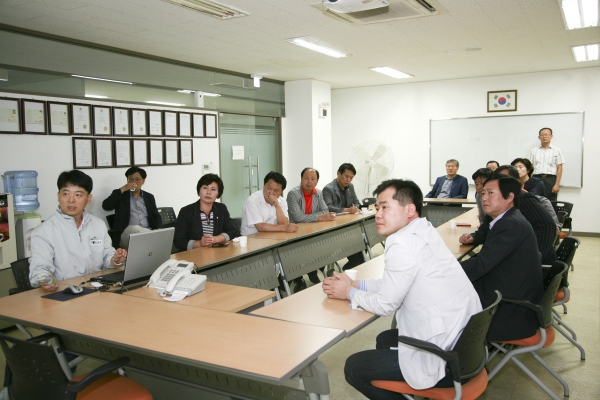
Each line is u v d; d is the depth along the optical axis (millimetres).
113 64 5316
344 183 5695
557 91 7543
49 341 2256
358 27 4676
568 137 7551
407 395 1854
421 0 3760
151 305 2164
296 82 8008
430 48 5699
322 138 8242
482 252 2535
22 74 4410
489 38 5246
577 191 7578
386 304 1855
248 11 4090
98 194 5070
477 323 1769
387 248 1894
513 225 2500
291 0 3801
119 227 4977
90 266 2770
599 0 3961
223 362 1516
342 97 9219
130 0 3703
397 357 1919
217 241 3584
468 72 7555
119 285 2488
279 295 3744
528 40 5371
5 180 4195
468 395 1823
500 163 8039
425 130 8562
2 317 2047
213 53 5703
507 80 7855
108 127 5152
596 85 7293
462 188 7148
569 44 5602
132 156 5426
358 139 9164
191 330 1820
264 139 7789
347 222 4766
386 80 8227
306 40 5148
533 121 7762
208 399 1928
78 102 4855
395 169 8883
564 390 2676
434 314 1798
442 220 6758
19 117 4305
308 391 1649
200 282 2396
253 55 5875
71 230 2684
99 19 4195
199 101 6410
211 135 6547
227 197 7086
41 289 2445
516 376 2947
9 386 1871
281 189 4332
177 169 6055
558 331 3334
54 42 4699
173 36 4855
